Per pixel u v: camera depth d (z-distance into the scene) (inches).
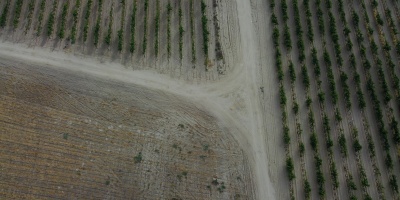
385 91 1202.6
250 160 1118.4
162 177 1085.1
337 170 1111.6
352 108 1196.5
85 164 1077.8
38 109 1138.0
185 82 1234.0
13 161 1056.2
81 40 1289.4
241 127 1163.9
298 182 1093.8
